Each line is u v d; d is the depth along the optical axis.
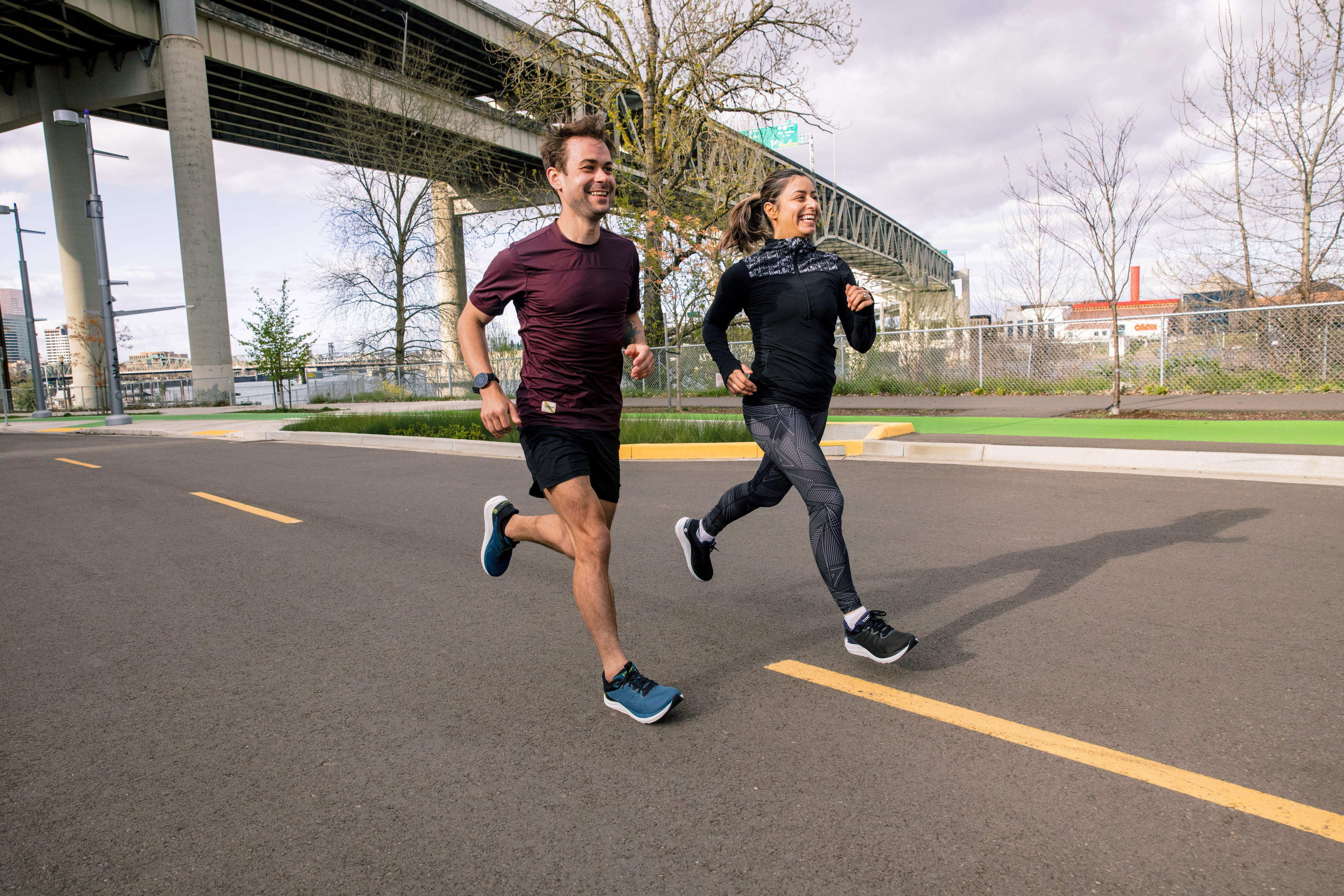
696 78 15.52
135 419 23.25
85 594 4.20
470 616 3.66
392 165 32.81
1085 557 4.32
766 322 3.12
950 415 12.15
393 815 2.02
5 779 2.25
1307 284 13.41
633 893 1.68
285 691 2.84
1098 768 2.14
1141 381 15.43
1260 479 6.46
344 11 36.69
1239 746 2.23
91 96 38.28
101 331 40.41
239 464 10.27
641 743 2.39
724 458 9.40
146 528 5.98
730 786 2.12
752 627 3.40
